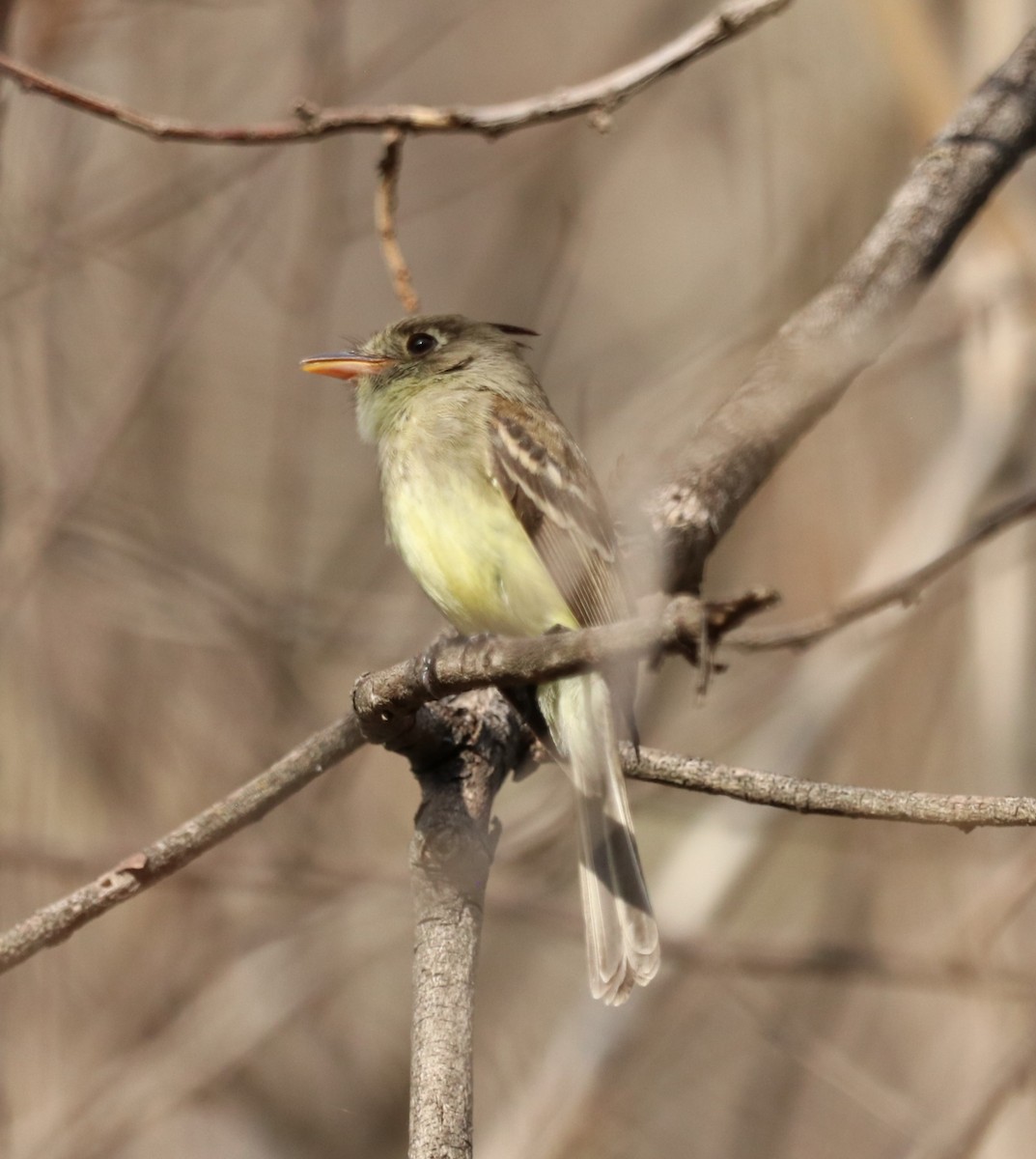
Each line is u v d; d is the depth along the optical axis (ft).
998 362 35.83
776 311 39.91
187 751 39.96
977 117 25.23
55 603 39.75
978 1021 34.55
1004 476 35.50
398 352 30.04
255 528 45.03
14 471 37.63
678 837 41.42
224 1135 38.06
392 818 41.86
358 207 47.21
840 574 41.37
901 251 23.91
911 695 40.14
